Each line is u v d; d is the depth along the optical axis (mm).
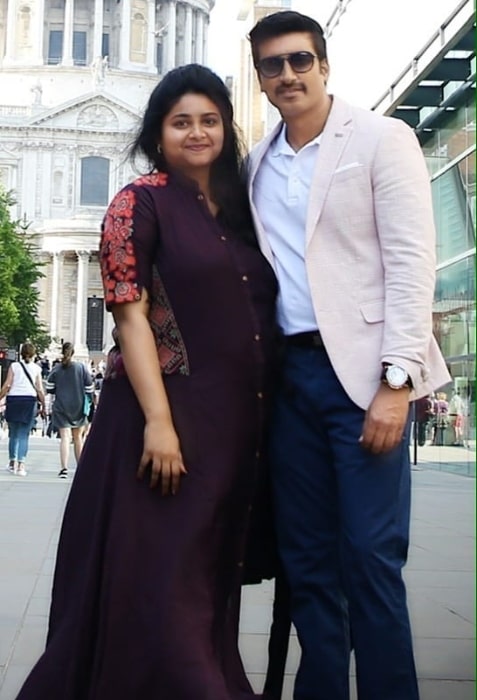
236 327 3324
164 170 3525
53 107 88188
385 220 3463
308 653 3656
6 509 11586
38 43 95375
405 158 3492
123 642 3117
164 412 3201
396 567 3430
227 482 3270
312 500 3629
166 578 3123
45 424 34844
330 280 3498
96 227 84312
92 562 3225
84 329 84625
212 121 3473
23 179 87750
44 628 5637
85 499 3334
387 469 3432
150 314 3348
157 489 3223
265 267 3504
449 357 18234
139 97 94500
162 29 102125
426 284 3406
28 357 17188
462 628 5883
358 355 3457
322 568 3648
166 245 3320
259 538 3781
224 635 3346
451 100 16359
